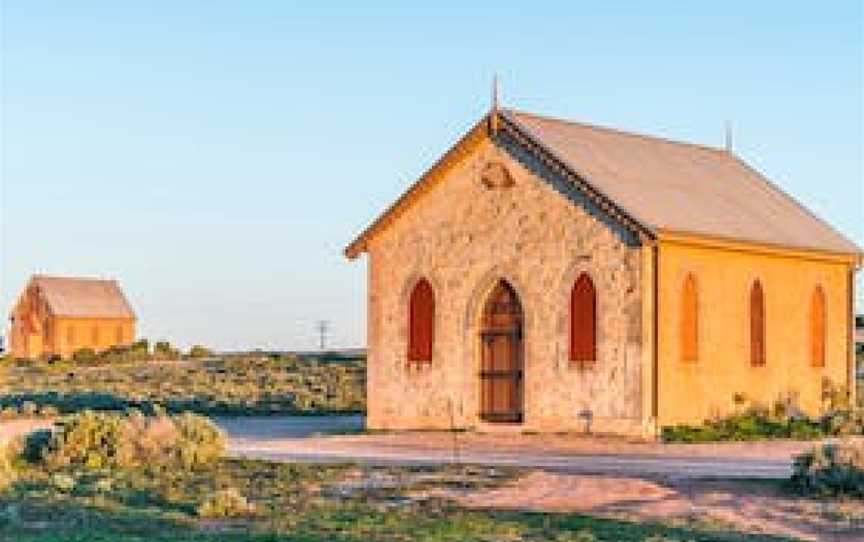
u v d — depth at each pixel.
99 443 39.88
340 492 34.25
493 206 51.25
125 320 157.00
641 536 28.62
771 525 30.55
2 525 29.30
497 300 51.31
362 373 88.69
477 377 51.34
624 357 47.91
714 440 47.50
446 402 51.94
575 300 49.09
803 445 45.72
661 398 47.75
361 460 40.66
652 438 47.19
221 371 98.19
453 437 48.97
